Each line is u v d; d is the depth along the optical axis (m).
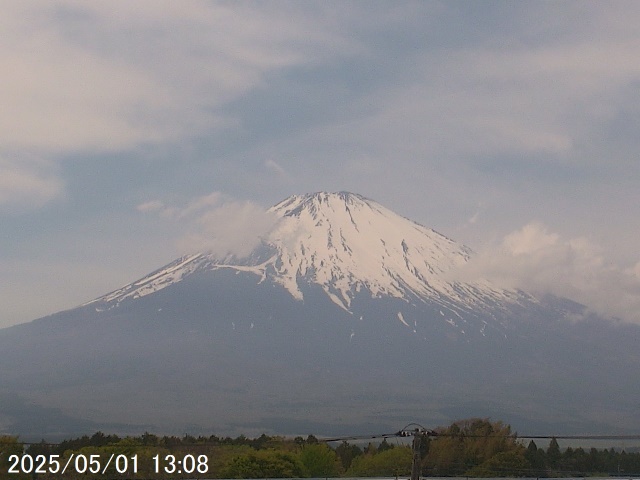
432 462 129.75
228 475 109.19
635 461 143.50
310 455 119.69
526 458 135.12
